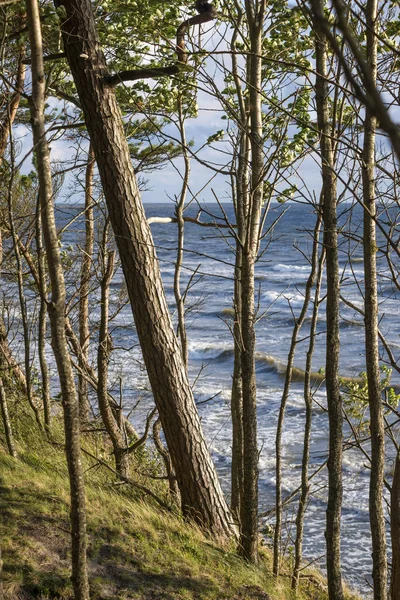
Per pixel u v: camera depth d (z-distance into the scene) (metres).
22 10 5.29
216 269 46.94
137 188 6.73
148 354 6.92
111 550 5.65
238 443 7.37
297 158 5.73
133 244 6.68
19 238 7.59
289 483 13.47
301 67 2.96
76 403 3.76
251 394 6.14
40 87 3.29
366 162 4.27
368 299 4.50
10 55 6.58
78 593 3.96
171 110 6.70
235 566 6.08
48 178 3.36
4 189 8.23
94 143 6.55
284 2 5.30
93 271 9.28
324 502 12.43
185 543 6.14
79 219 9.07
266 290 40.66
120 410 8.62
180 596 5.30
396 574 5.00
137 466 9.00
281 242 60.16
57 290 3.50
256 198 5.81
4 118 7.37
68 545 5.43
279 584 6.22
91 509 6.16
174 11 5.75
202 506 7.03
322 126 4.23
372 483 4.70
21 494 6.03
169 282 42.41
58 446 7.81
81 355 9.30
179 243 7.46
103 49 6.52
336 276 4.43
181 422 7.00
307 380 6.45
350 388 6.87
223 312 33.69
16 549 5.21
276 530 6.67
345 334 27.17
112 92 6.42
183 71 5.20
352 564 10.34
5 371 8.55
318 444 15.86
